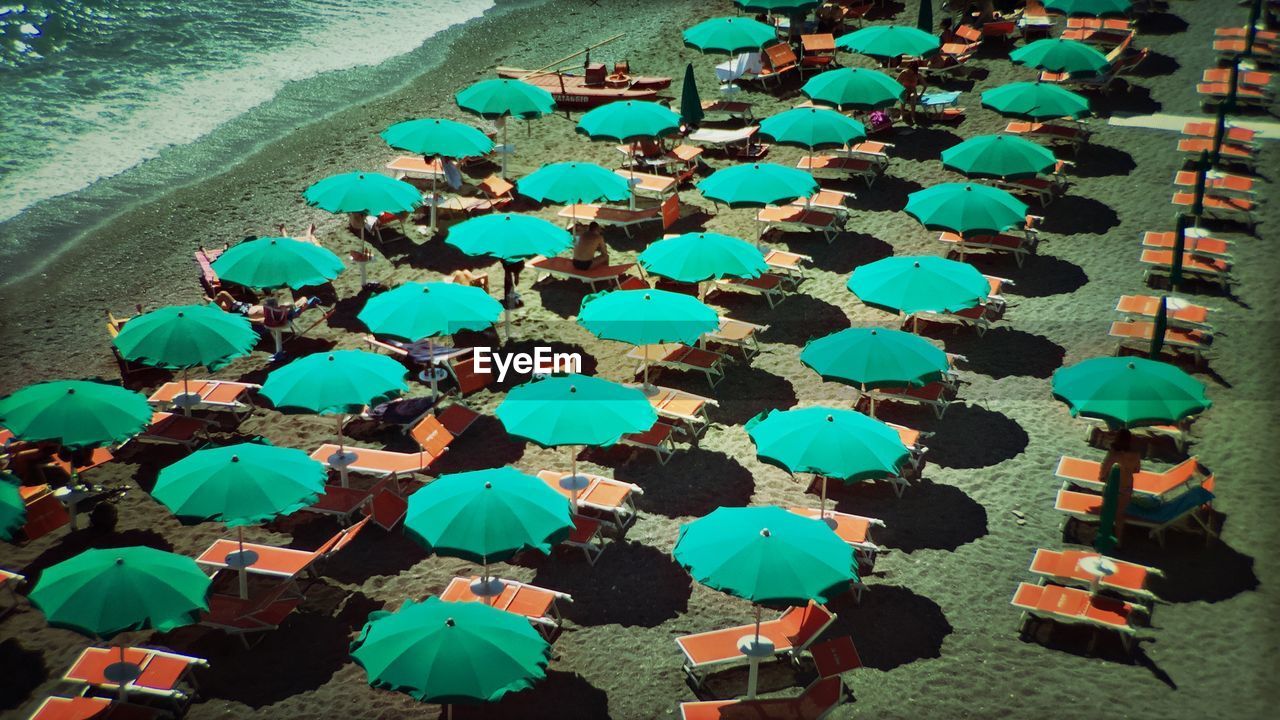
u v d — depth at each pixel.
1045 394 16.41
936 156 24.36
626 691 11.55
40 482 14.44
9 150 26.72
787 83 28.97
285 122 28.59
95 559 10.86
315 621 12.52
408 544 13.83
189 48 34.44
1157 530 13.33
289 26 36.97
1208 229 20.61
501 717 11.22
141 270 21.16
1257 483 14.29
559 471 15.11
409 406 16.44
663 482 14.87
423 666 9.73
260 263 17.16
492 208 22.33
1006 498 14.31
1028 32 30.42
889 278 16.36
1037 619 12.34
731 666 11.93
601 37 34.41
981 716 11.02
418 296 15.91
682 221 22.00
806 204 21.31
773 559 10.66
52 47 33.56
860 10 32.53
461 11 38.72
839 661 10.83
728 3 37.22
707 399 15.92
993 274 19.53
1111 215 21.34
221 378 17.34
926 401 16.14
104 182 25.05
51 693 11.60
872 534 13.71
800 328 18.38
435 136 21.67
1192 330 16.95
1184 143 22.64
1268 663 11.52
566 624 12.45
